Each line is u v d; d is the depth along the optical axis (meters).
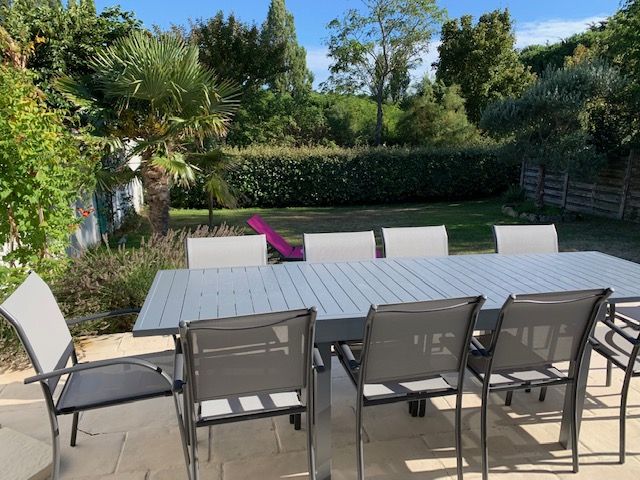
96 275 3.82
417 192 12.88
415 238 3.35
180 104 5.58
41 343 1.93
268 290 2.32
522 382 2.08
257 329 1.71
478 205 11.92
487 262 2.90
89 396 1.99
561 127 8.76
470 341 1.98
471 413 2.60
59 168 3.59
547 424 2.50
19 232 3.49
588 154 8.34
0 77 3.39
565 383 2.12
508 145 9.54
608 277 2.56
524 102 8.69
